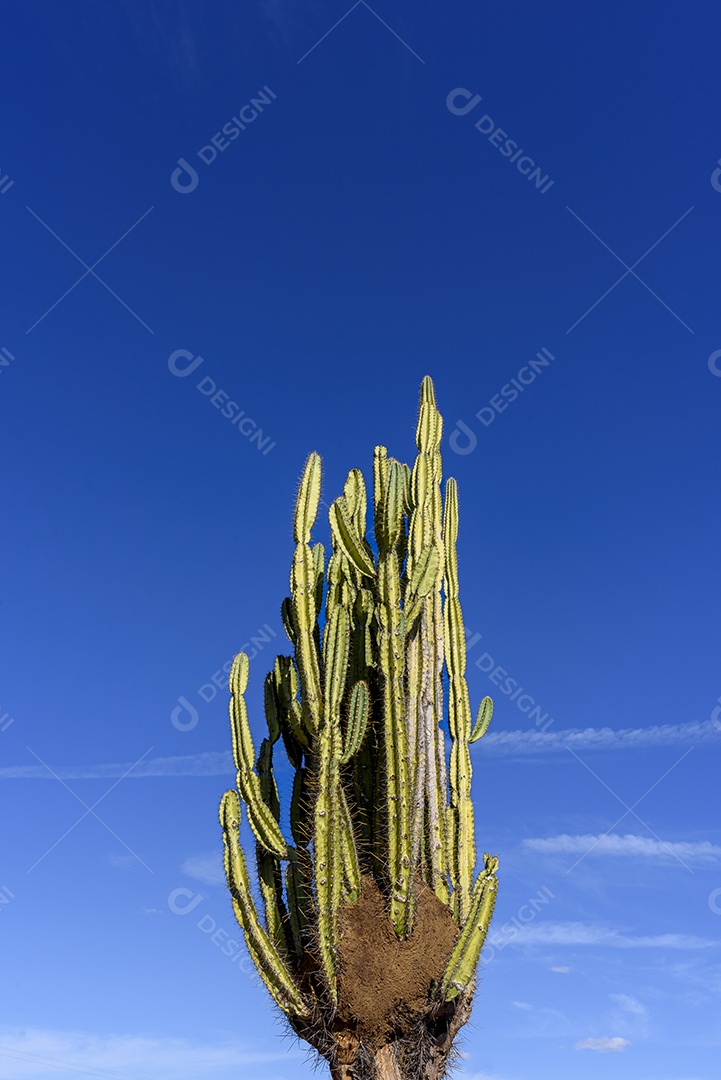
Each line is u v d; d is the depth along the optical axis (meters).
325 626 7.75
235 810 7.90
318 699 7.64
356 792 7.82
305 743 7.95
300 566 8.13
